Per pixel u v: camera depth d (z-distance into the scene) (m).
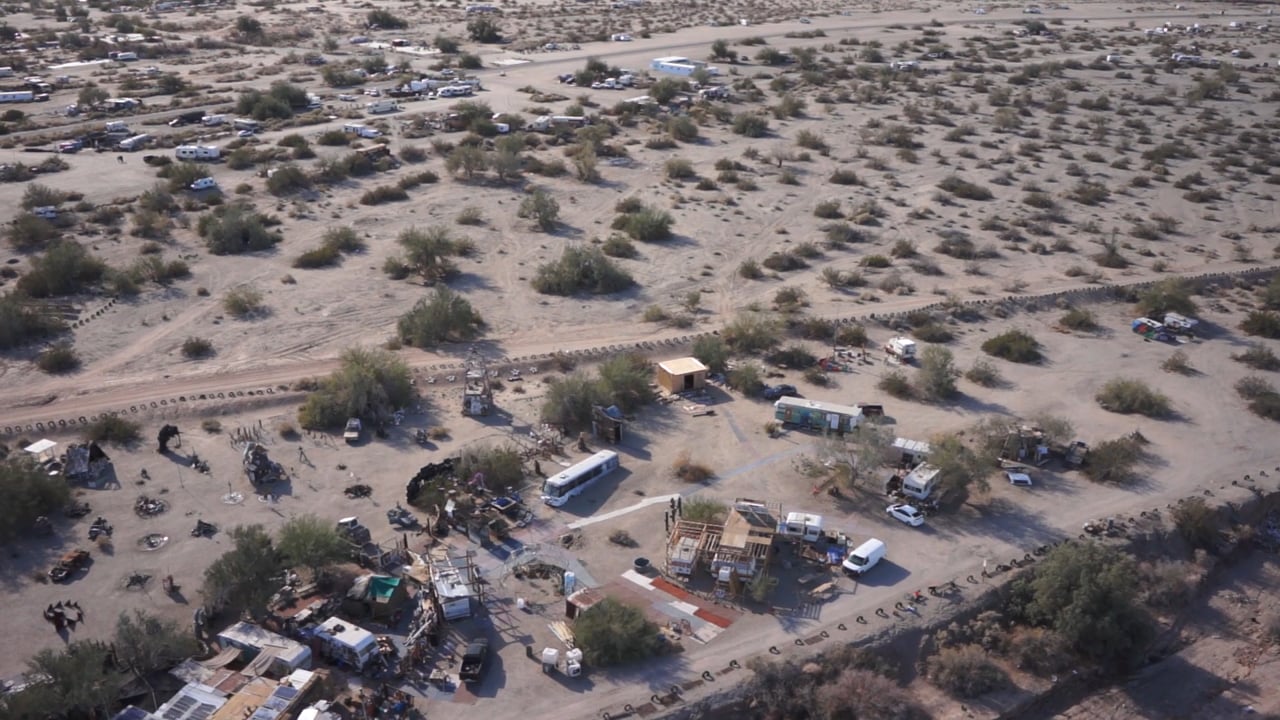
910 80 195.38
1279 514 65.69
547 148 144.88
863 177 136.50
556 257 105.00
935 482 63.25
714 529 57.62
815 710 47.47
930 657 51.22
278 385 76.38
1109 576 52.94
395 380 73.75
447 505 59.56
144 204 113.06
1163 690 51.59
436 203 120.25
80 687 44.62
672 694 47.38
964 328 91.00
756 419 73.75
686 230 114.69
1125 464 66.69
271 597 51.78
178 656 48.25
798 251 107.94
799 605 53.56
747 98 178.75
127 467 65.31
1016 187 133.75
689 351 84.81
